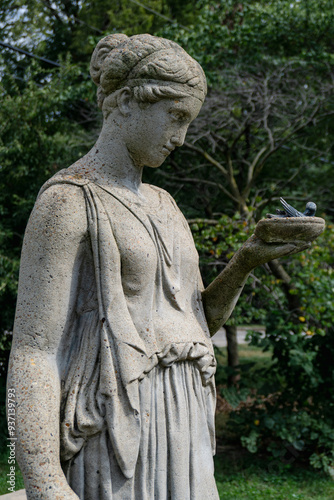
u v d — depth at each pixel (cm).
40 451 132
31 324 141
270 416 570
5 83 741
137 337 144
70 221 143
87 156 161
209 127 652
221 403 802
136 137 155
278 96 670
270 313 580
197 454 152
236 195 684
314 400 575
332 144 777
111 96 158
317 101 695
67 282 143
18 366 139
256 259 160
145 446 142
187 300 160
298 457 604
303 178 840
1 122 650
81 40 933
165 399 147
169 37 657
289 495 502
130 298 148
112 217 147
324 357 570
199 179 723
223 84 652
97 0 962
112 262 144
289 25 671
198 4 786
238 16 717
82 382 142
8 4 890
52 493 130
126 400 140
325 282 511
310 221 151
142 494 141
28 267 143
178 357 149
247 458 602
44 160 680
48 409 136
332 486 532
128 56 152
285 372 588
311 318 571
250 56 675
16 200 688
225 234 575
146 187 170
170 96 151
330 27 672
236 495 499
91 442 140
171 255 156
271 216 162
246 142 766
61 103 673
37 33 899
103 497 138
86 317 147
